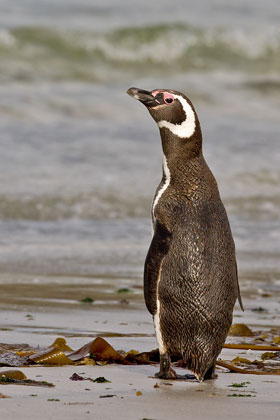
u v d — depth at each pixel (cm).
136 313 3119
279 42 12025
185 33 11750
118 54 11125
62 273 3972
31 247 4616
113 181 6384
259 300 3541
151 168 6844
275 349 2483
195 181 2084
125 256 4506
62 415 1555
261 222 5694
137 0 13275
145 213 5728
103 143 7531
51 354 2162
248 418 1591
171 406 1683
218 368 2183
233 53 11819
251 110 9681
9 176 6278
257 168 7031
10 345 2402
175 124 2112
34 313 3023
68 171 6562
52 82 9706
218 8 13350
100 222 5441
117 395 1778
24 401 1672
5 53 10425
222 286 1980
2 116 8062
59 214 5534
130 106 9012
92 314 3058
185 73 11094
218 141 7975
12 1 12469
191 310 1970
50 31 10988
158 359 2267
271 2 14025
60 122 8150
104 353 2236
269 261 4522
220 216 2047
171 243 1998
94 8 12544
